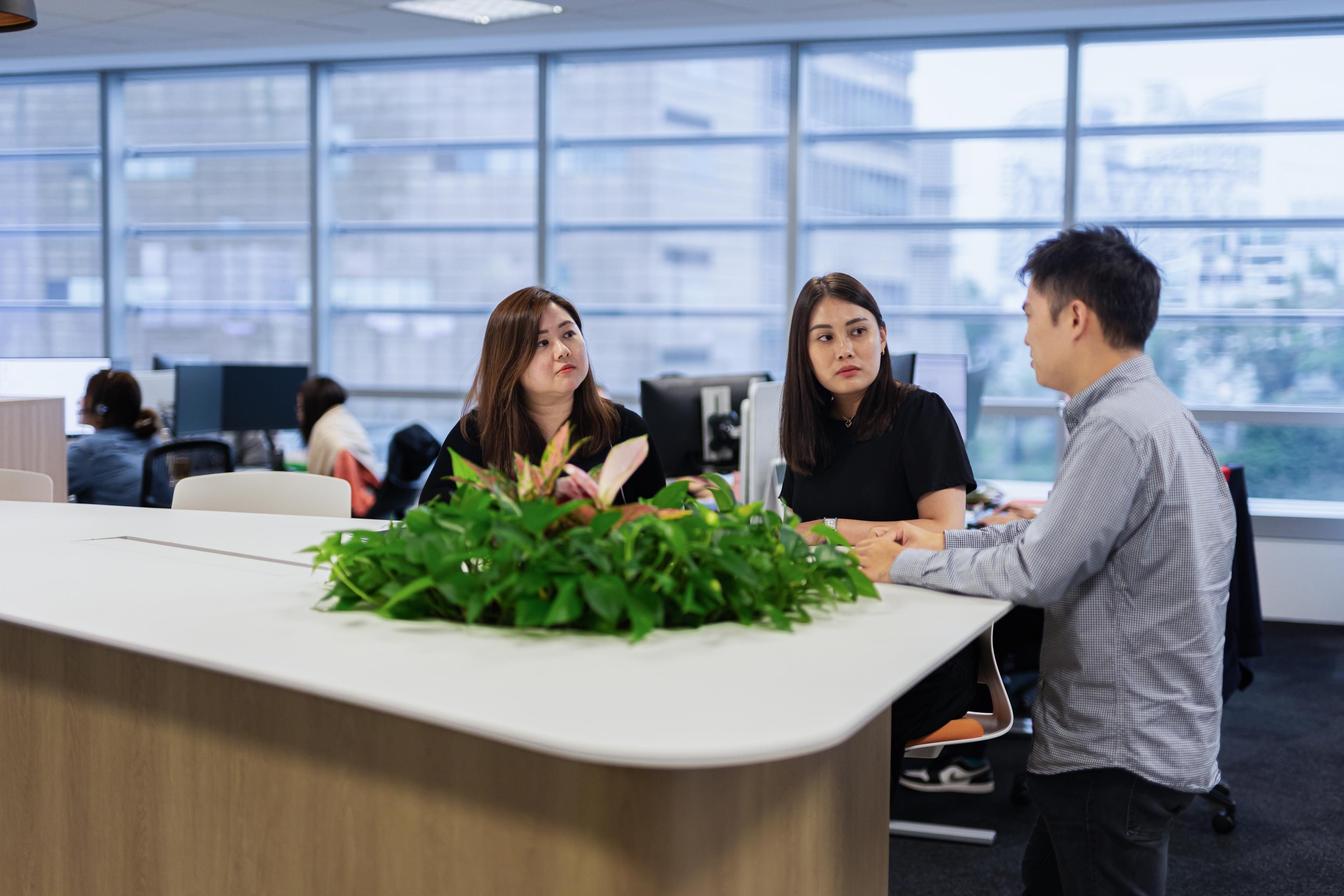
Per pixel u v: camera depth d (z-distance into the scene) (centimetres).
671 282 584
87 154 641
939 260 548
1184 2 469
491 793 120
